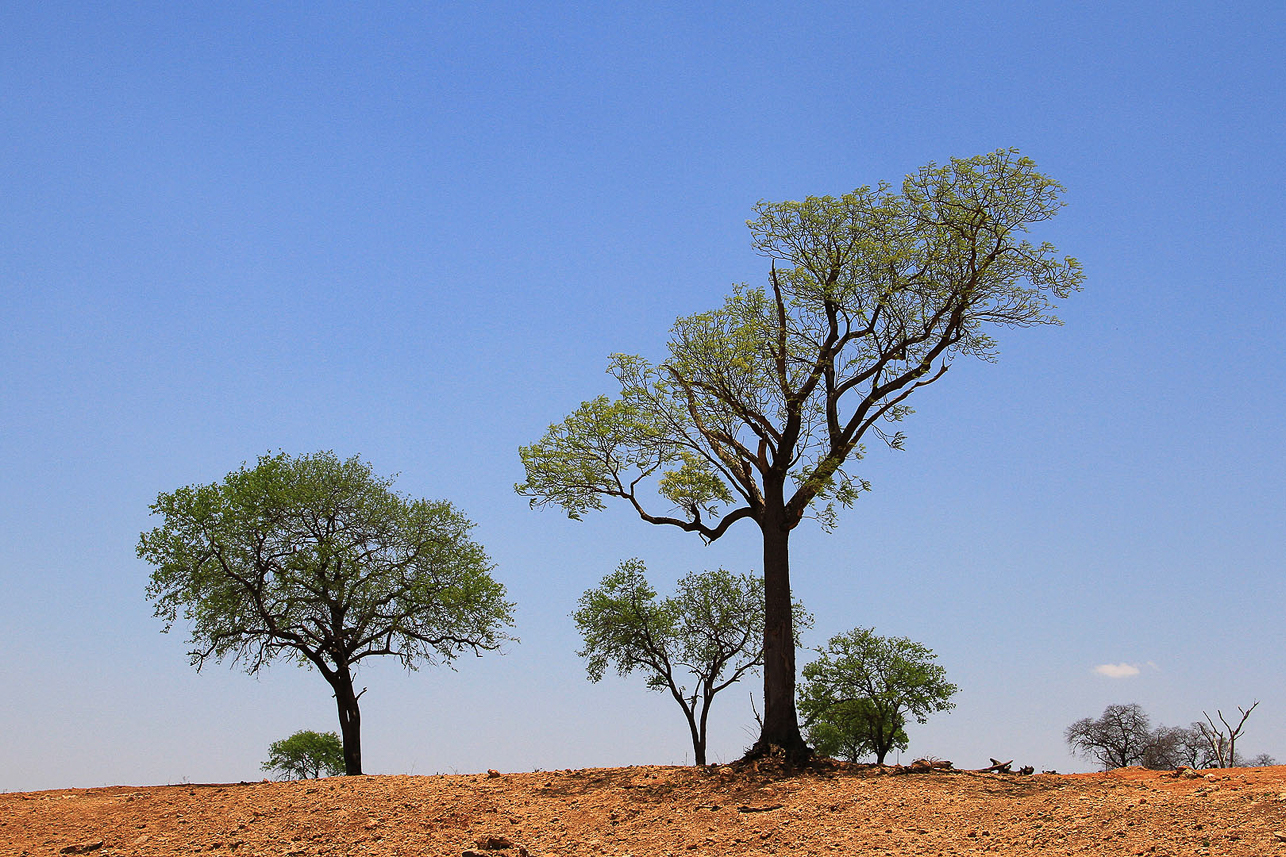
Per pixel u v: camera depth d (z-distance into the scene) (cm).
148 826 1734
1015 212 1988
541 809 1744
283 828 1673
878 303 2067
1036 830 1323
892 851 1326
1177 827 1217
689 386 2148
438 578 2936
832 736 3541
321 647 2786
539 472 2170
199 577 2650
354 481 2955
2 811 1859
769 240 2162
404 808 1761
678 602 3034
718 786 1791
